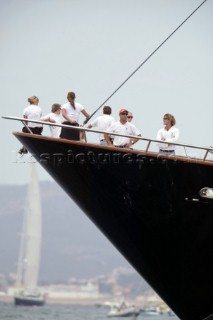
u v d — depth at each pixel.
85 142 66.31
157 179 66.88
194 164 66.75
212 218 67.75
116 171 66.75
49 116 69.44
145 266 70.62
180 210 67.50
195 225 67.94
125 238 69.62
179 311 71.88
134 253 70.25
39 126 69.25
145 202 67.50
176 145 67.06
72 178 67.56
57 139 66.19
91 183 67.44
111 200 67.94
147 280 71.81
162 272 70.25
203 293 70.38
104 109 69.50
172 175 66.81
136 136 66.25
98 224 70.06
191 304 70.94
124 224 68.81
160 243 68.94
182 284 70.25
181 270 69.75
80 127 66.25
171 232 68.38
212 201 67.31
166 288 70.88
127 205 67.81
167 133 68.19
